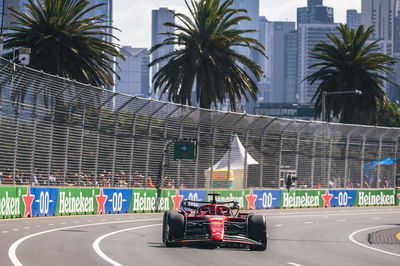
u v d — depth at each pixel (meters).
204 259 16.22
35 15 46.69
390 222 37.22
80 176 33.50
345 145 52.62
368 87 67.12
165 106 38.28
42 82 29.62
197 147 38.94
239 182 44.16
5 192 28.02
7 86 27.97
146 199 37.53
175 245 19.02
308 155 49.38
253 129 44.88
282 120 46.53
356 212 46.41
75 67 47.31
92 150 34.16
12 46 47.09
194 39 53.41
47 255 15.89
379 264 17.12
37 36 45.97
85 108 33.28
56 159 31.83
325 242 23.61
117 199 35.53
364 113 67.31
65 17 46.53
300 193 48.88
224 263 15.59
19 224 25.53
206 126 41.53
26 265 13.91
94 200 34.03
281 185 47.66
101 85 48.69
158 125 38.38
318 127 50.00
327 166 51.12
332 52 67.50
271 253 18.56
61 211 31.78
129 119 36.34
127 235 22.73
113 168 35.75
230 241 18.14
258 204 45.25
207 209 20.12
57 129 31.62
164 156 38.88
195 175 41.22
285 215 40.06
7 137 28.50
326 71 68.25
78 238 20.81
